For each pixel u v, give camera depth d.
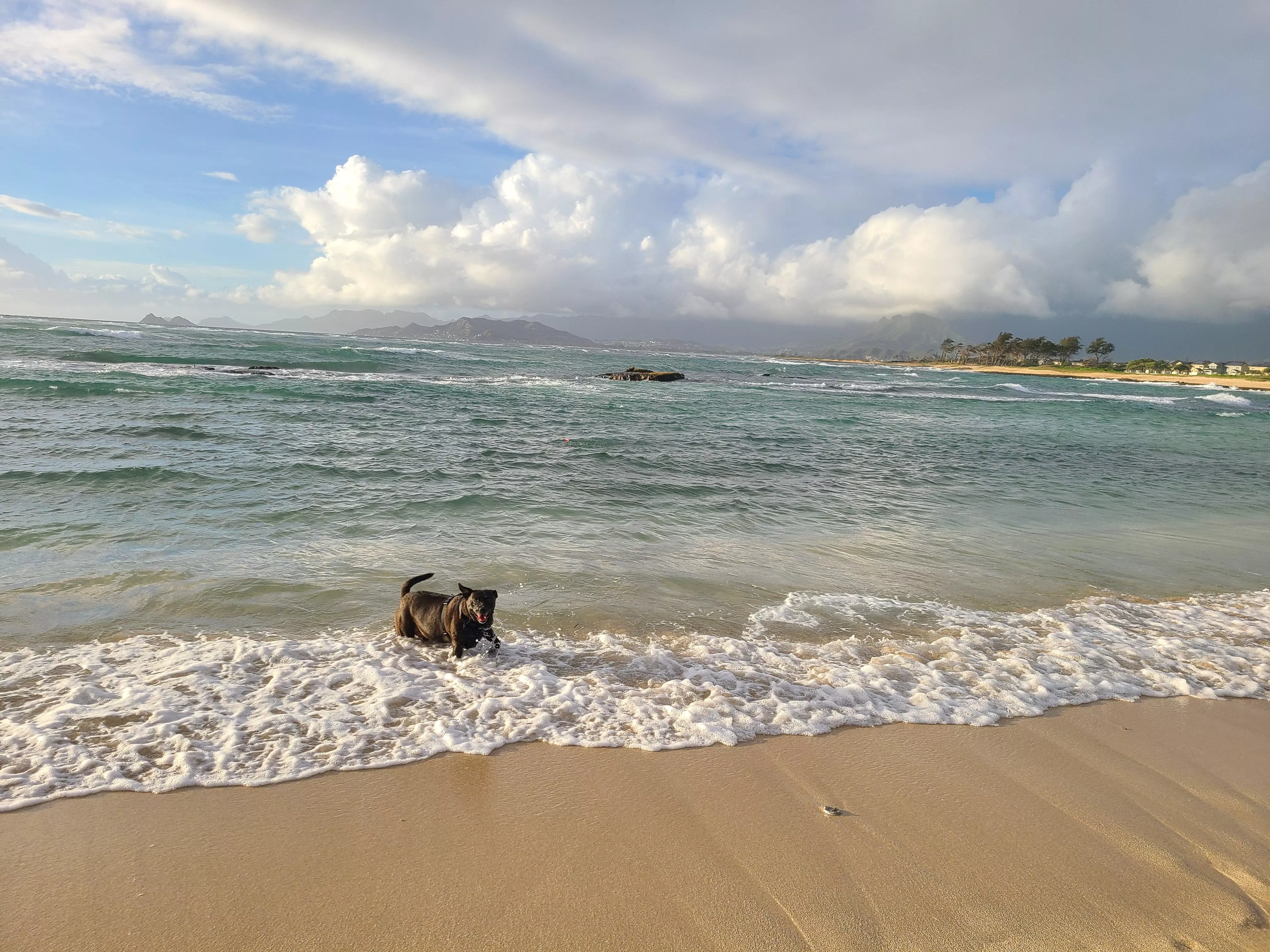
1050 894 3.40
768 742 4.66
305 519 9.38
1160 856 3.73
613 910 3.13
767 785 4.19
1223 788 4.43
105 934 2.85
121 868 3.23
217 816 3.64
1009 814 4.04
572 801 3.93
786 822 3.85
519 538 9.12
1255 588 8.81
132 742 4.23
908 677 5.73
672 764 4.34
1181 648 6.64
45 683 4.85
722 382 60.19
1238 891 3.49
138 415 17.62
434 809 3.79
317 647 5.71
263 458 13.11
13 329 53.31
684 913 3.14
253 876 3.22
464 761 4.27
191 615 6.16
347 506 10.16
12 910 2.94
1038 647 6.49
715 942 2.99
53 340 46.06
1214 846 3.85
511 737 4.53
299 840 3.49
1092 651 6.42
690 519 10.70
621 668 5.61
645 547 9.09
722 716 4.92
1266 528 12.57
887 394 54.88
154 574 7.02
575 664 5.65
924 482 15.41
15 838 3.38
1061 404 50.72
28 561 7.20
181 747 4.20
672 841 3.64
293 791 3.88
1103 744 4.89
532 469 14.02
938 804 4.09
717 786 4.15
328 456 13.94
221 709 4.66
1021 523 11.73
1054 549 10.12
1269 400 74.38
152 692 4.81
